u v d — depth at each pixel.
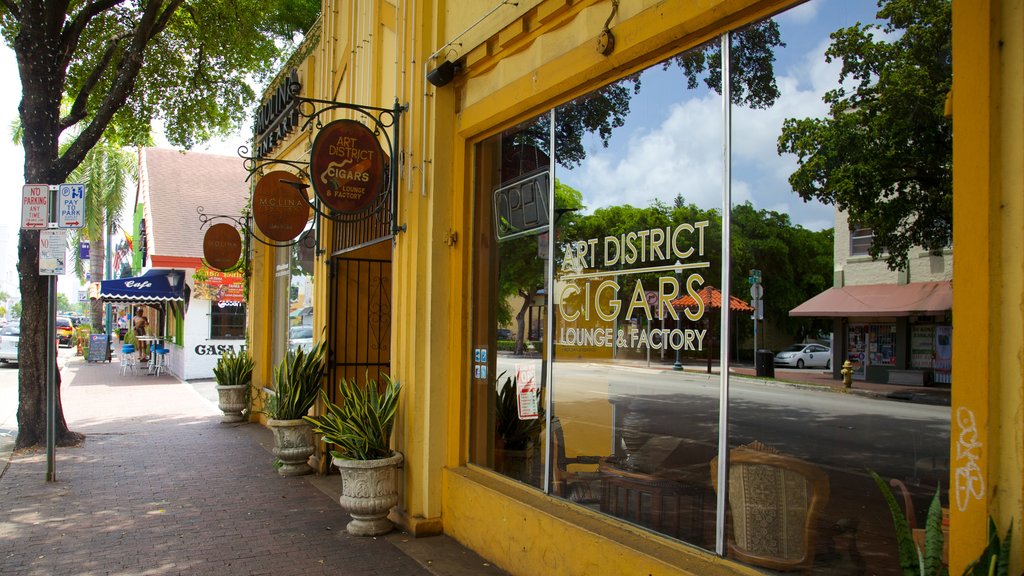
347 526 6.55
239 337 22.81
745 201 3.91
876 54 3.29
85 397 17.39
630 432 4.66
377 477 6.32
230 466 9.38
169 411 14.98
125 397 17.48
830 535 3.39
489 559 5.65
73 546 6.04
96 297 24.20
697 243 4.22
